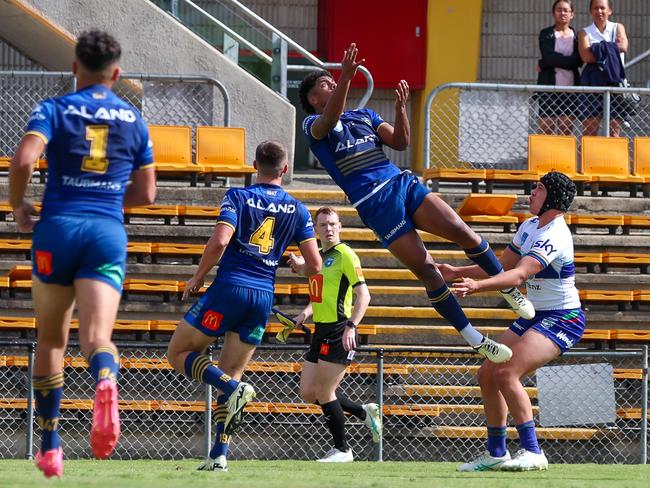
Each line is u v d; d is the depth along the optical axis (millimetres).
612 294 38250
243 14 49844
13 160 14766
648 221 41688
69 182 15055
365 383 35219
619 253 40031
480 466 24281
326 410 29938
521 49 64375
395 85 62906
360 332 36125
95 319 14789
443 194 43375
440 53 63188
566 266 24203
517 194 44781
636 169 45656
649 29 64750
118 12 49250
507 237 40094
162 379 34844
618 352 33719
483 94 45562
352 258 29375
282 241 23406
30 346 31469
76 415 33656
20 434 33469
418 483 18281
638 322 38188
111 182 15234
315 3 63250
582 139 45281
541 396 34094
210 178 43594
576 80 47844
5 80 44719
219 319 22688
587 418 34125
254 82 49281
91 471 21859
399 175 21844
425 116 45812
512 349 24141
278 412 34094
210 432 32688
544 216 24359
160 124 45594
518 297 23266
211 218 40688
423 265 21766
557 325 24172
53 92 44969
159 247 38344
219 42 49656
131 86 48031
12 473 19719
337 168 21922
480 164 45594
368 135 22078
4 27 51625
